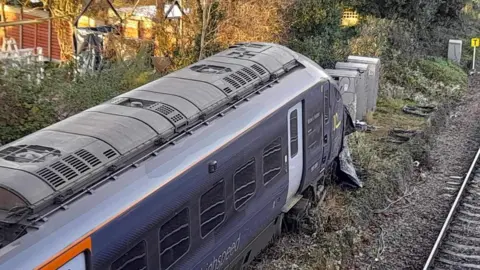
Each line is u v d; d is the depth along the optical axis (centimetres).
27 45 1883
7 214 651
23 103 1120
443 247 1249
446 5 3075
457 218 1388
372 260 1210
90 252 668
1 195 661
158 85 1004
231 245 974
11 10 1875
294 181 1190
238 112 996
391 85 2472
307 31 2219
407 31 2797
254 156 1007
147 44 1683
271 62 1182
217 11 1766
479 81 2914
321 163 1323
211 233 906
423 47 2988
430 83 2630
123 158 775
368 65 2062
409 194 1536
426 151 1778
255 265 1116
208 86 1011
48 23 1848
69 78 1332
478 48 3469
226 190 934
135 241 735
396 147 1777
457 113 2309
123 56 1595
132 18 1831
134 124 839
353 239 1259
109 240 693
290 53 1277
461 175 1670
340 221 1312
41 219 650
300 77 1213
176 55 1759
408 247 1263
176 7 1608
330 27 2294
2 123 1089
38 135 793
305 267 1117
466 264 1184
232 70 1098
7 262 592
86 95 1221
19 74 1155
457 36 3534
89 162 739
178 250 829
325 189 1447
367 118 2042
